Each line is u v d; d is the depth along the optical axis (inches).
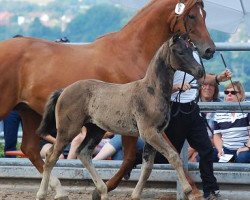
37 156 523.2
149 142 453.1
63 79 499.5
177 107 500.1
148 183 538.9
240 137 541.0
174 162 447.8
